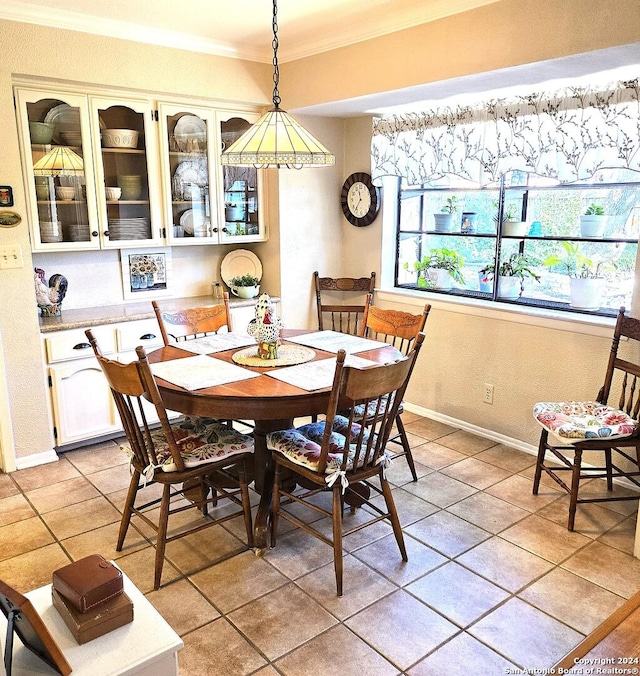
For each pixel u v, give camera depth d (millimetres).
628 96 2828
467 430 3883
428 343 4039
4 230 3086
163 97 3650
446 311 3879
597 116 2963
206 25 3324
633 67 2721
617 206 3170
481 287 3883
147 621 1467
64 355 3391
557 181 3379
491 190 3727
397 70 3234
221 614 2135
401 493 3029
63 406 3438
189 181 3904
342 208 4520
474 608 2162
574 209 3357
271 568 2412
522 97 3246
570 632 2037
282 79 3975
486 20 2777
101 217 3523
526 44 2646
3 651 1394
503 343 3574
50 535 2650
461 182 3889
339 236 4594
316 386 2322
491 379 3680
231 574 2371
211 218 4020
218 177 3988
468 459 3439
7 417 3238
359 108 3896
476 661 1909
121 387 2197
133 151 3627
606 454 2893
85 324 3436
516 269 3641
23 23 2994
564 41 2514
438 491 3051
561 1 2494
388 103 3703
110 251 3932
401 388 2354
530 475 3234
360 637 2018
